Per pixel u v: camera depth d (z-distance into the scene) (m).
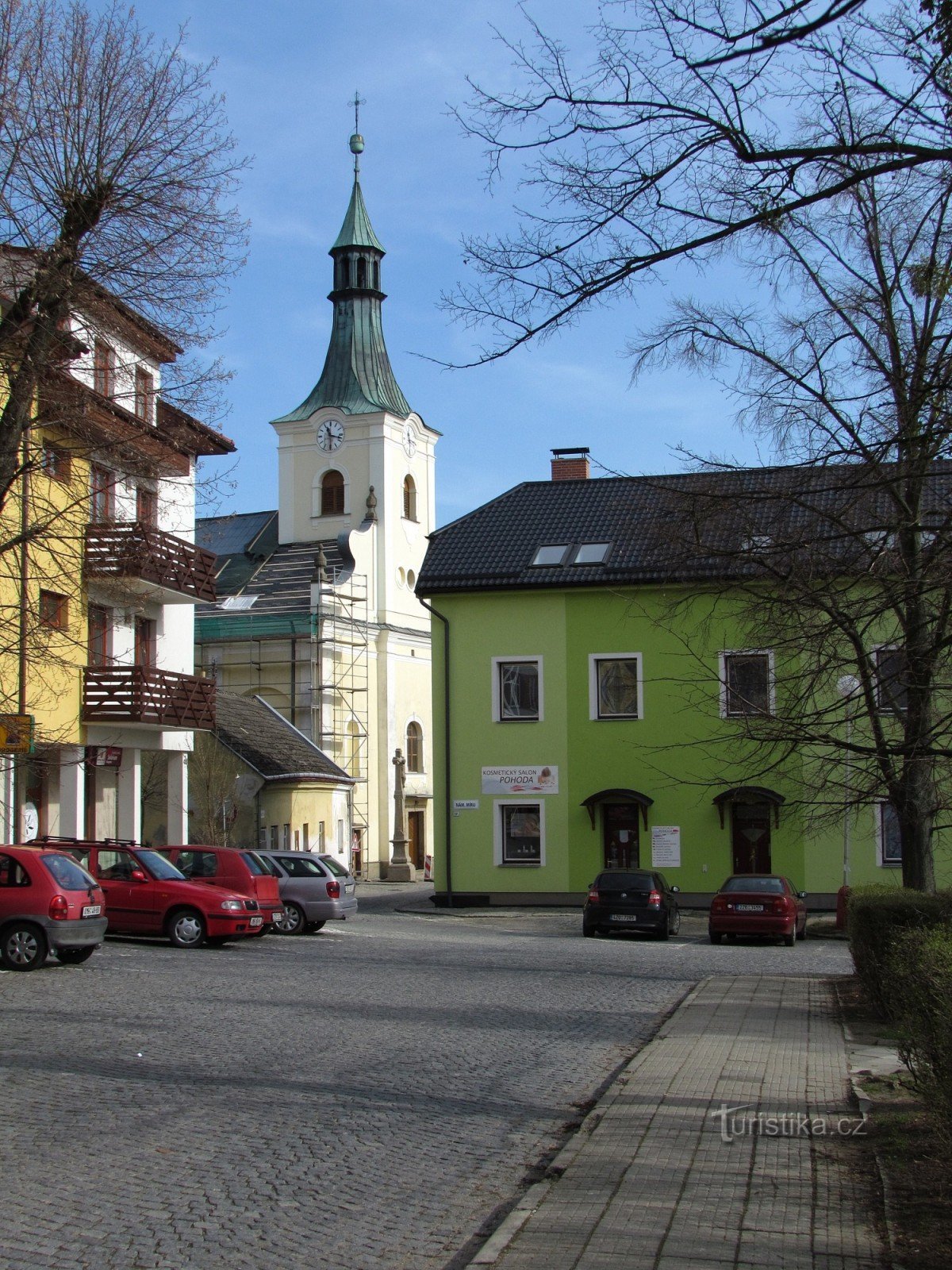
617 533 40.84
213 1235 7.11
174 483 21.97
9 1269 6.53
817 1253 6.59
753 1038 13.59
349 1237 7.15
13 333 18.64
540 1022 15.05
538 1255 6.62
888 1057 12.41
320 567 63.56
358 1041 13.43
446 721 40.31
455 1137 9.45
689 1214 7.28
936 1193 7.57
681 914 37.09
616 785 38.94
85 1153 8.70
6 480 18.73
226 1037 13.45
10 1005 15.61
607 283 8.17
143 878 23.92
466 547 41.53
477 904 39.62
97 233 19.08
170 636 35.31
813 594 12.84
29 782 29.94
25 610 21.09
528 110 7.90
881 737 14.51
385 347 73.12
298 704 62.38
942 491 12.26
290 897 28.41
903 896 16.44
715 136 7.81
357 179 74.12
